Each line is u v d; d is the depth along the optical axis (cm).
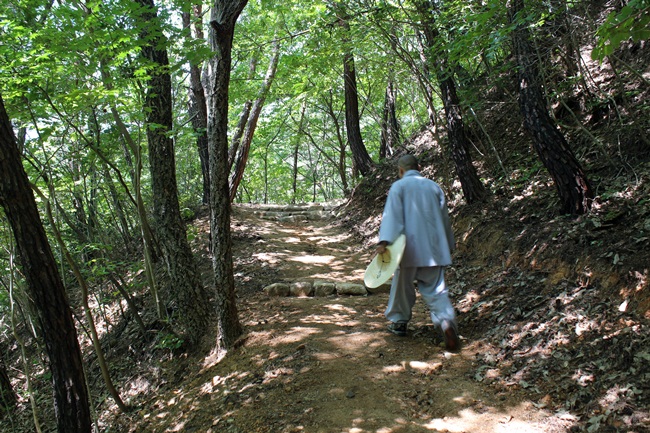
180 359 534
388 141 1248
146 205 818
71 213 738
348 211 1070
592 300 358
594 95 620
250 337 481
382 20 654
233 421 343
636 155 484
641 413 250
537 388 307
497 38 451
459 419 294
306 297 598
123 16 441
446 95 666
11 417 580
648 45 616
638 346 291
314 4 790
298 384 366
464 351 382
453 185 772
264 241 880
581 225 435
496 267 511
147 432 408
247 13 1023
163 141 546
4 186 284
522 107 484
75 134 548
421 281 399
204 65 884
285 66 972
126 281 782
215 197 466
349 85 1176
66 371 311
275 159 2092
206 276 701
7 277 606
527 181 608
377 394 336
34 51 411
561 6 478
